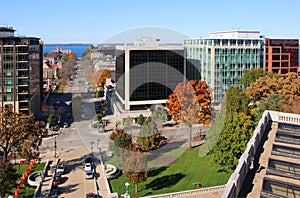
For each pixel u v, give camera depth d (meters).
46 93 165.75
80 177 66.12
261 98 91.88
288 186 27.23
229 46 123.19
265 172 30.17
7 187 52.84
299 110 77.56
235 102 84.62
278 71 130.88
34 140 64.44
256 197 26.75
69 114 125.75
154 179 61.62
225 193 24.80
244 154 30.73
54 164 73.81
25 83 105.19
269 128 38.97
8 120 65.19
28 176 65.94
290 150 33.03
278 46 129.25
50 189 60.53
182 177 61.97
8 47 101.94
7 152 63.62
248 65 126.12
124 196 55.03
